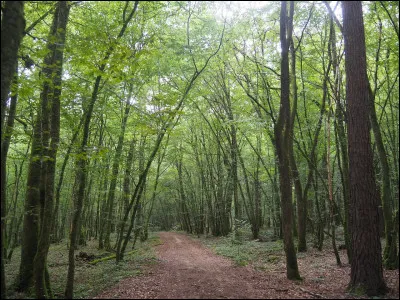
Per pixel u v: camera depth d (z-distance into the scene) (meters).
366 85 8.05
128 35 11.31
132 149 16.31
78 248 20.08
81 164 13.22
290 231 9.84
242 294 8.02
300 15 12.78
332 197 11.93
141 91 15.20
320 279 9.54
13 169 23.78
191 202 36.41
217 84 21.05
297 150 18.44
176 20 13.61
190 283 9.54
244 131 19.19
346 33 8.33
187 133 26.38
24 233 9.20
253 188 29.55
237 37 14.54
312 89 15.73
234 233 19.94
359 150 7.86
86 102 9.50
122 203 23.11
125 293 8.44
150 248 20.64
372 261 7.60
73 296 8.38
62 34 8.19
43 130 9.00
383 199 10.77
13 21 5.95
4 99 5.85
